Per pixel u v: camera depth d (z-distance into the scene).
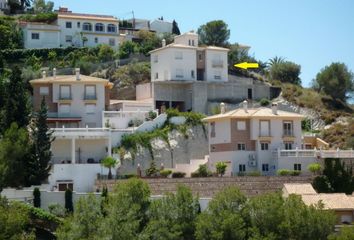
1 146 109.62
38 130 114.56
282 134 132.12
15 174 109.88
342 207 102.19
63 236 86.94
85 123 142.38
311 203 98.62
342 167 119.62
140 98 162.75
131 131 134.62
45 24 193.62
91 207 89.38
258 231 90.25
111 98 166.00
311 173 121.12
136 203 91.00
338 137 156.00
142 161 131.75
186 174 127.19
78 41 198.00
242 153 130.50
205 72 167.38
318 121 167.25
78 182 117.94
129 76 169.62
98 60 180.75
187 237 91.38
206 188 113.50
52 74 167.50
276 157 129.00
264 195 96.25
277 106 152.50
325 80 180.00
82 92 142.75
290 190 109.75
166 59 163.75
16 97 118.94
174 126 138.88
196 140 138.88
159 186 112.81
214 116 134.88
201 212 95.19
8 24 190.00
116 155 128.38
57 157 125.25
